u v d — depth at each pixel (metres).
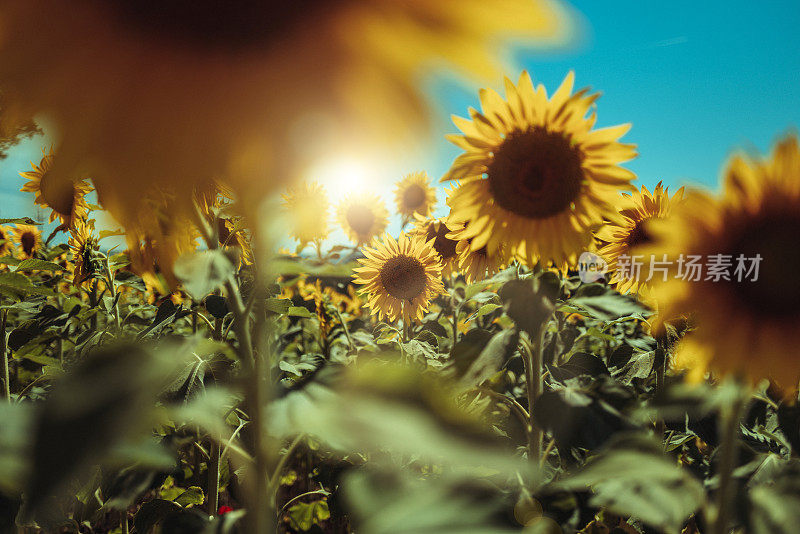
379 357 0.86
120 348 0.21
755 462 0.59
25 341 0.98
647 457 0.40
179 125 0.22
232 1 0.22
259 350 0.34
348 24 0.23
